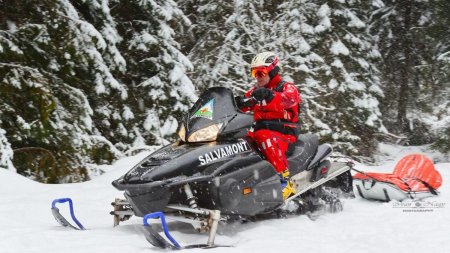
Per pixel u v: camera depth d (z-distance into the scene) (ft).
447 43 47.65
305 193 18.34
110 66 34.06
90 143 29.66
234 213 15.29
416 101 50.75
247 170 15.40
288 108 17.07
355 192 21.62
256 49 43.65
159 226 16.33
